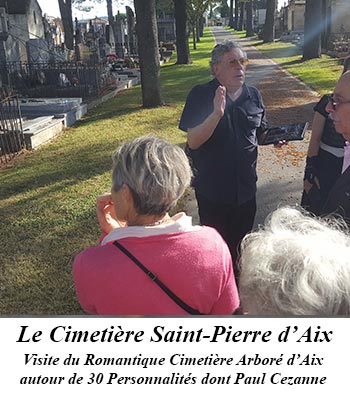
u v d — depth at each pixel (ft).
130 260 4.94
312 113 35.76
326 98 9.82
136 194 5.11
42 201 19.20
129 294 4.89
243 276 4.46
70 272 13.32
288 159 23.58
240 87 9.79
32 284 12.80
